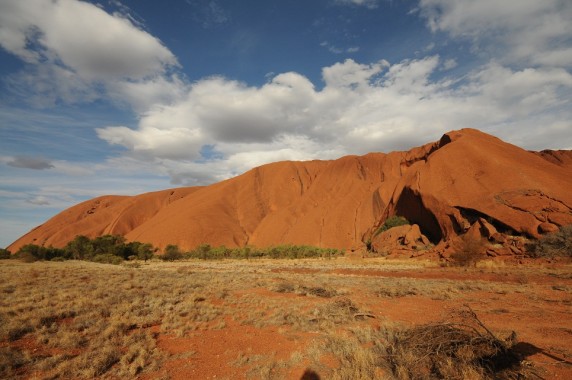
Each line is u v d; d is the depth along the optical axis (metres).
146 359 6.67
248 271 28.98
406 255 43.03
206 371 6.26
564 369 5.72
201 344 7.76
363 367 6.00
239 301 13.05
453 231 44.06
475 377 5.28
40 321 8.24
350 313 10.90
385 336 8.05
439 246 41.25
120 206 134.12
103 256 46.28
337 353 6.97
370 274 26.17
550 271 23.50
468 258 29.89
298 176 116.44
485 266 28.67
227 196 108.81
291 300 13.54
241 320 9.87
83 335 7.72
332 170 107.56
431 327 6.80
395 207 62.47
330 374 6.04
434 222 48.59
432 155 56.50
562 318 10.00
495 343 6.08
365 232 77.44
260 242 88.31
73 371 5.87
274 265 38.88
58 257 47.06
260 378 5.94
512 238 35.50
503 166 45.06
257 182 115.38
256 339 8.25
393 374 5.89
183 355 7.00
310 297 14.49
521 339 7.60
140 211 125.88
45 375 5.69
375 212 81.19
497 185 42.91
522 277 20.33
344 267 32.97
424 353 6.33
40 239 127.00
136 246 63.03
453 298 13.80
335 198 94.06
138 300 11.12
